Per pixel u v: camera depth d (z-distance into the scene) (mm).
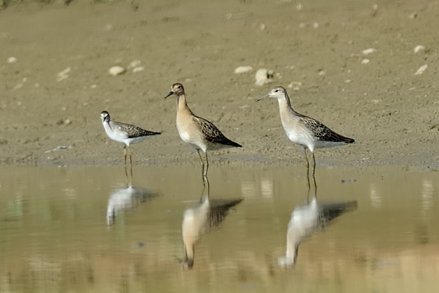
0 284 8344
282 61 23031
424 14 24594
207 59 23953
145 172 16047
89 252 9422
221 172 15680
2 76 24922
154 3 29188
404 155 16312
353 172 14922
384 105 19516
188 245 9617
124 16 28547
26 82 24359
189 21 27109
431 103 19203
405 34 23484
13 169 17125
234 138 18719
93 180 15109
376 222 10477
